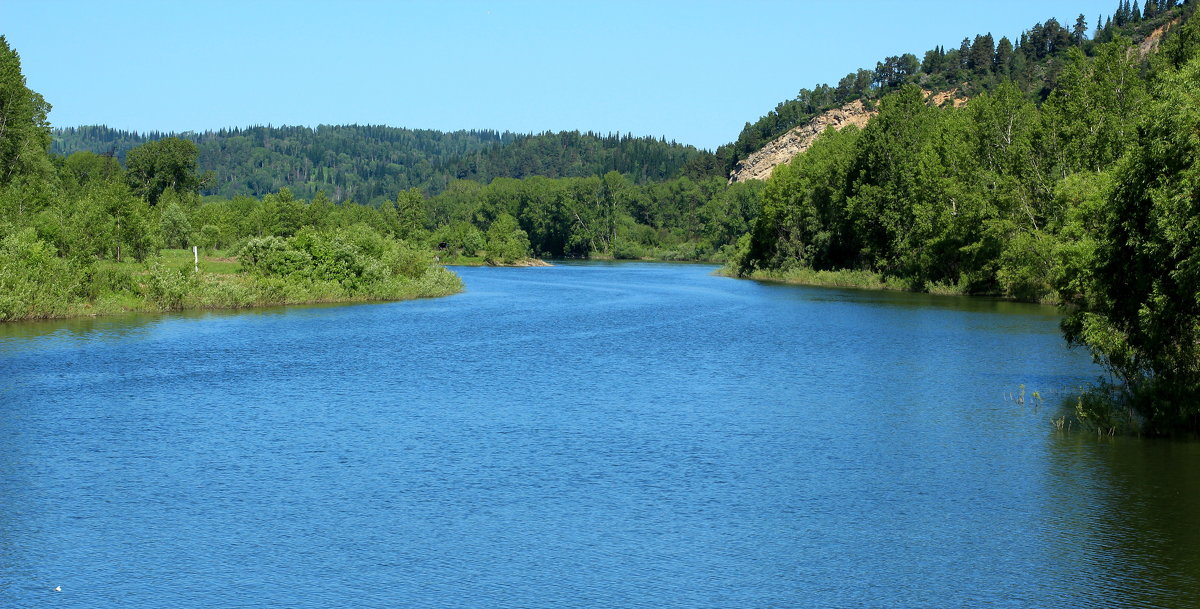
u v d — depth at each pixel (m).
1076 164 78.06
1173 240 25.38
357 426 29.56
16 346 46.56
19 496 22.19
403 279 85.19
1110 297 29.19
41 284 59.84
